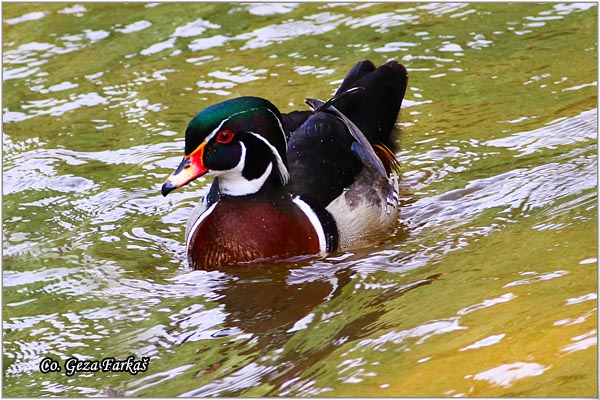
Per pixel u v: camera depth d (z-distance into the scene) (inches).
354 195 477.7
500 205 480.1
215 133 451.5
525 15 688.4
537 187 489.1
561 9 692.7
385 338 352.2
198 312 407.8
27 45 682.2
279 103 589.6
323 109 494.0
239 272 451.2
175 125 582.9
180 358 367.2
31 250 471.5
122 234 487.5
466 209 483.5
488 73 618.5
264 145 456.4
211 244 460.1
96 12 725.9
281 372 342.6
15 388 355.9
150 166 546.9
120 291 430.9
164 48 671.8
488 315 352.5
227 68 641.0
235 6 724.0
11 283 440.5
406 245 456.4
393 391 309.0
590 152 518.3
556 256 402.3
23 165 550.9
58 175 541.3
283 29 689.6
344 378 326.3
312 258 458.3
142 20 713.0
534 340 324.8
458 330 345.1
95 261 459.8
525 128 554.6
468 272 406.6
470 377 309.7
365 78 537.3
